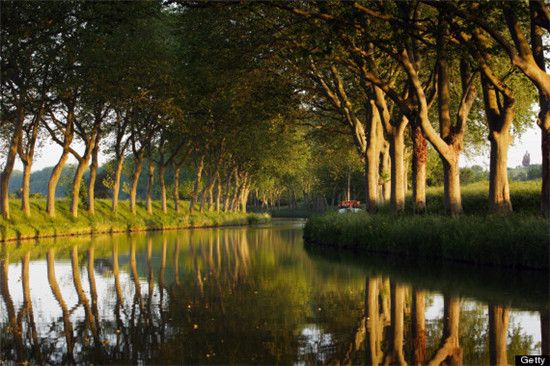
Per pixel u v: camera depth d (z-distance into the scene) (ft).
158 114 174.29
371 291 54.54
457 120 87.81
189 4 76.18
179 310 46.11
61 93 136.26
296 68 107.34
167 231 194.59
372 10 68.80
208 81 102.58
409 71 78.74
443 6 66.95
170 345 34.55
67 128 165.17
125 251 107.45
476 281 58.90
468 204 117.70
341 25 68.28
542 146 68.18
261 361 30.83
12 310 47.42
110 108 165.17
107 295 54.65
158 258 92.63
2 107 135.54
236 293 54.80
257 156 241.14
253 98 113.91
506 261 69.00
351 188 342.44
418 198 96.02
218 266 79.82
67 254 100.89
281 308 46.47
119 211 203.72
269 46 91.91
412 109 84.69
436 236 81.46
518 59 64.75
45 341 36.17
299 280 63.57
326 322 40.70
